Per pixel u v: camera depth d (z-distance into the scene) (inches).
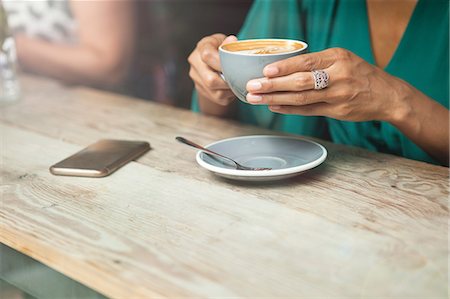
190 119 55.7
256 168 42.8
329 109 43.1
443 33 62.1
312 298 29.8
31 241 35.9
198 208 38.8
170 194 40.8
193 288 30.8
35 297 39.9
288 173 40.0
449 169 43.8
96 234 36.3
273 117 70.6
